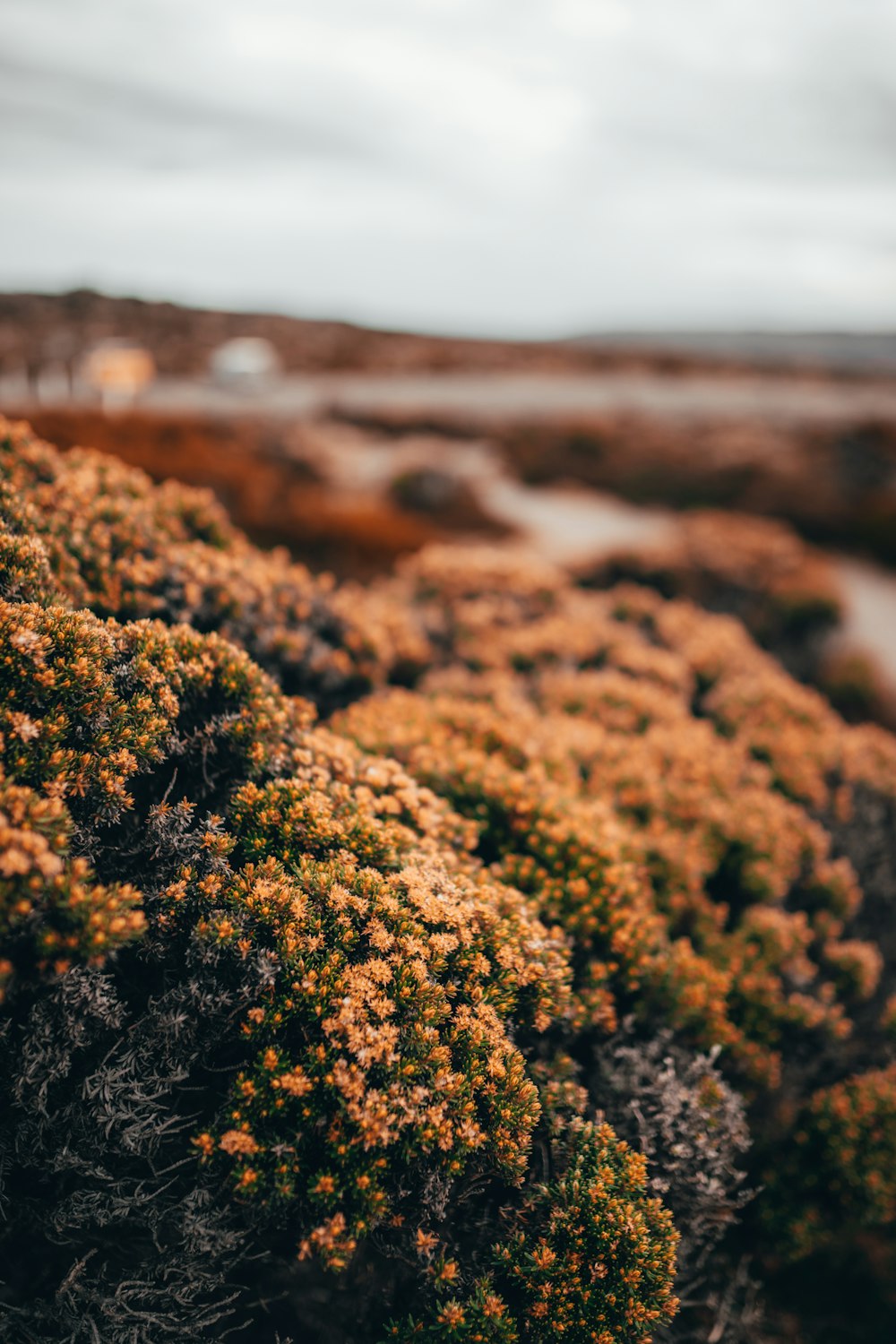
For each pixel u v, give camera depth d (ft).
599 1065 11.73
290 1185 8.19
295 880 10.02
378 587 33.19
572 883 12.62
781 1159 14.33
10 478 14.97
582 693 22.40
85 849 9.32
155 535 16.40
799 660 42.91
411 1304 9.04
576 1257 9.09
